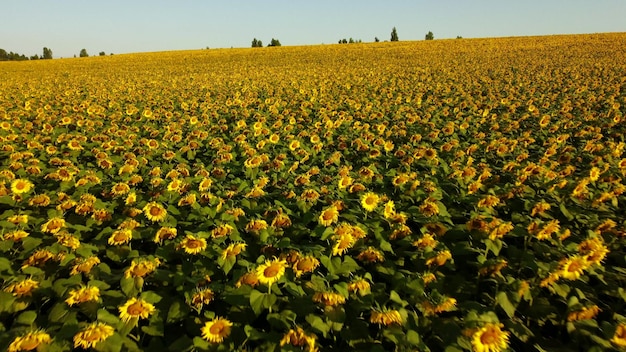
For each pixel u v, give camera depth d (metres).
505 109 16.03
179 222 5.96
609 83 21.06
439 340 3.57
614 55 37.84
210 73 38.88
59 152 10.32
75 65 56.53
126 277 4.17
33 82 32.81
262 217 5.91
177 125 14.12
